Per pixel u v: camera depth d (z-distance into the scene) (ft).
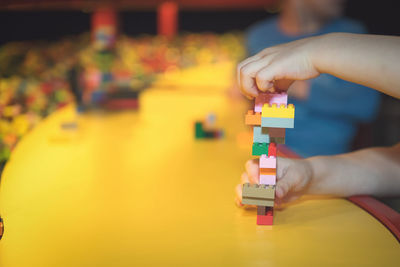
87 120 4.23
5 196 2.38
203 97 5.90
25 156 3.03
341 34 2.06
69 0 4.28
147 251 1.90
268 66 2.03
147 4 8.18
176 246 1.94
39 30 9.17
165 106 5.17
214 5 10.53
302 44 2.07
